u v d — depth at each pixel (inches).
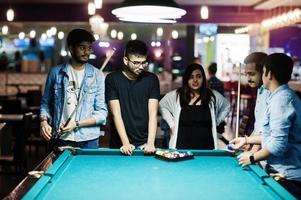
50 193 91.0
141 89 145.3
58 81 143.3
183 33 494.3
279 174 103.9
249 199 88.8
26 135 206.2
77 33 138.9
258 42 456.8
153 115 144.6
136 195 90.4
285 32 499.5
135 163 118.8
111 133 150.3
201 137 152.0
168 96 157.8
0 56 457.1
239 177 105.3
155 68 489.4
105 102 146.8
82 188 94.8
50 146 143.6
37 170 103.5
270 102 112.1
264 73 113.6
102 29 362.3
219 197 89.9
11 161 200.2
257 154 109.9
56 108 143.6
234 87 414.3
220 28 497.0
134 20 150.0
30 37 478.6
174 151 127.3
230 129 360.5
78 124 139.1
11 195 85.0
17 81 463.8
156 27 492.7
